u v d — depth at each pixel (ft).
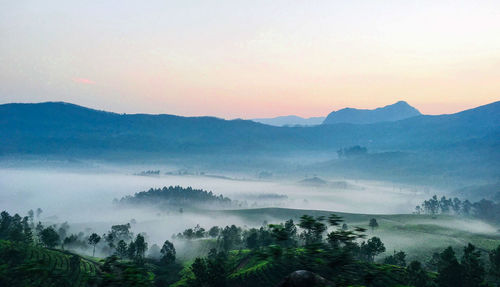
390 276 50.01
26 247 439.63
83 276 47.60
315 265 50.70
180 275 489.26
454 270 232.53
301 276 48.49
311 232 56.18
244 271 385.29
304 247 53.67
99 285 45.55
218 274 271.49
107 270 47.93
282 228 54.03
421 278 248.93
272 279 345.92
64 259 464.24
